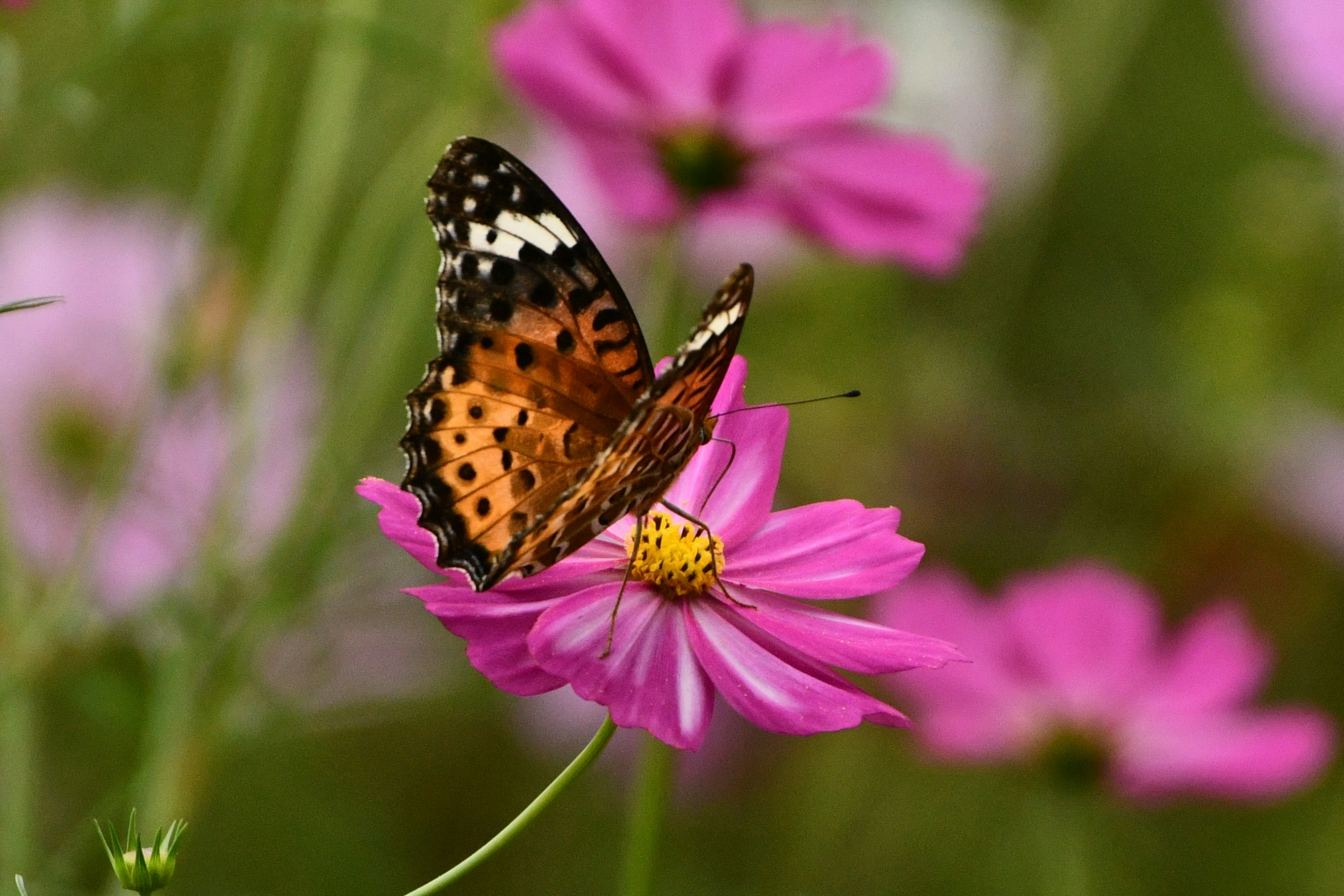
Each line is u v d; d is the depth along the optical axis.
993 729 1.01
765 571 0.86
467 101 0.95
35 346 0.99
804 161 0.96
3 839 0.94
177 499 0.96
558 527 0.84
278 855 1.03
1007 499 1.08
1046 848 1.01
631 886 0.88
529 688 0.84
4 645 0.93
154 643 0.95
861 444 1.08
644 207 0.96
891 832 1.08
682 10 0.95
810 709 0.84
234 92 0.98
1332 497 1.09
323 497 0.95
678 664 0.84
